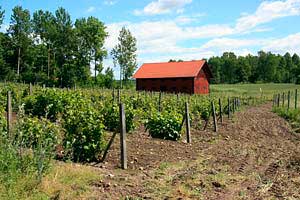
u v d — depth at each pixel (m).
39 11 86.75
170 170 10.52
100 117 11.58
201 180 9.54
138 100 24.20
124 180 8.88
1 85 28.62
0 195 6.46
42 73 82.00
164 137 15.99
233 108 33.31
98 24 84.19
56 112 18.28
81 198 7.29
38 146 8.05
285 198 8.39
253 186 9.41
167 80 67.75
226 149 15.20
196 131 20.12
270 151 15.20
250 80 173.62
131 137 15.29
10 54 79.19
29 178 7.30
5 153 7.32
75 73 84.06
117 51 96.75
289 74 174.75
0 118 12.16
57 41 84.88
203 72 68.38
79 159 10.61
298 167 11.88
